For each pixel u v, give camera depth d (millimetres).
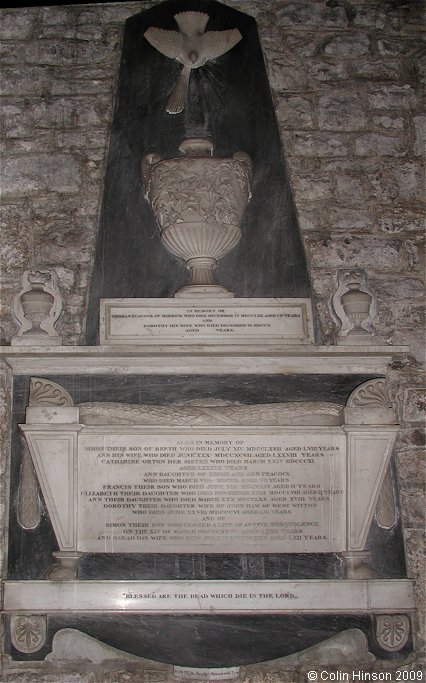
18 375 3672
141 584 3441
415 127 4164
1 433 3664
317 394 3686
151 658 3400
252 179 4016
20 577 3467
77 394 3643
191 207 3795
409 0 4324
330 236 4004
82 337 3777
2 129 4090
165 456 3555
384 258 3986
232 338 3709
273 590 3453
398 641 3457
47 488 3484
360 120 4160
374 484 3545
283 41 4250
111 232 3922
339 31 4277
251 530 3518
